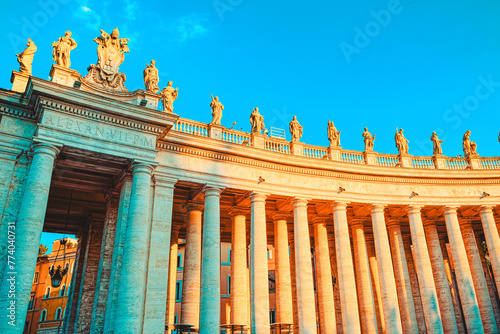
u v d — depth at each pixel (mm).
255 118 31000
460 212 35938
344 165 31203
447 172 33438
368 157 33656
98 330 22641
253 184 28203
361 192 31672
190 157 26625
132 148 23312
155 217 24156
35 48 24500
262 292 26094
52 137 21078
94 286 29125
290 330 28703
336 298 35656
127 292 20609
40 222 19609
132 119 23406
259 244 27000
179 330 26000
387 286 29688
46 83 20844
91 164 23844
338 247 29719
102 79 24703
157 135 24516
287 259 31109
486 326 32469
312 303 27031
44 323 44875
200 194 28375
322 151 32500
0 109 21844
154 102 25016
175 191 29016
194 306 26781
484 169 34094
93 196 30594
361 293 32469
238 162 28156
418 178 33219
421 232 31953
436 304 30047
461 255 31734
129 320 20172
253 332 25375
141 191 22828
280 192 29000
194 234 28359
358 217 34781
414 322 32781
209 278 24391
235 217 31266
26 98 22109
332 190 30781
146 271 22859
